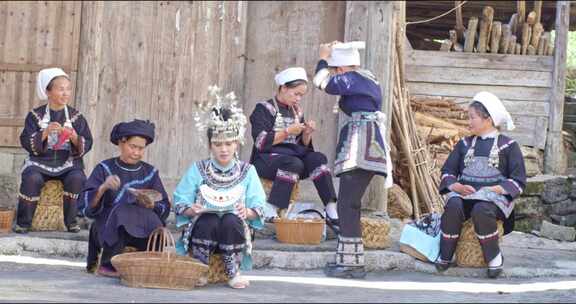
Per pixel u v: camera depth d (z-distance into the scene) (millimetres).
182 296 5738
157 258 6062
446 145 10141
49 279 6309
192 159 9500
